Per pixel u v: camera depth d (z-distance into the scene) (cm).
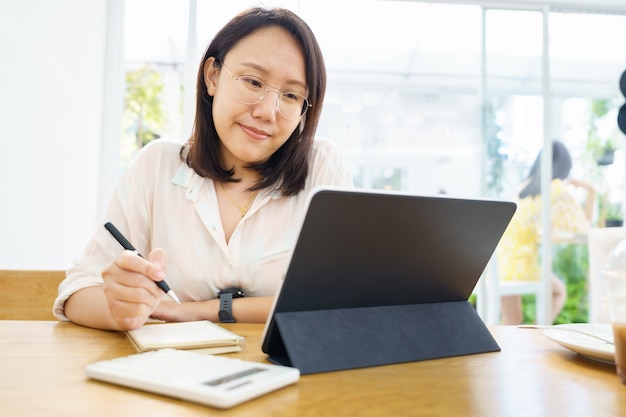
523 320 318
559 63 339
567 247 331
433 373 60
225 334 71
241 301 105
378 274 65
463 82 340
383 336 65
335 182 127
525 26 328
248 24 108
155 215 120
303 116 117
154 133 314
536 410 48
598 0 325
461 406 49
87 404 46
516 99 327
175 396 48
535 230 322
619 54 341
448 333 70
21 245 184
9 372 56
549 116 327
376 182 351
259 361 64
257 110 108
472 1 322
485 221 70
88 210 266
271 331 61
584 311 329
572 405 50
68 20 228
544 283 319
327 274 61
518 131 326
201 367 54
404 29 329
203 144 120
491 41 327
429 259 68
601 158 341
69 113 232
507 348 75
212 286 117
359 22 324
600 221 338
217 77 116
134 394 49
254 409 46
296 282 59
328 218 57
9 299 118
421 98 344
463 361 67
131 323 74
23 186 184
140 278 73
